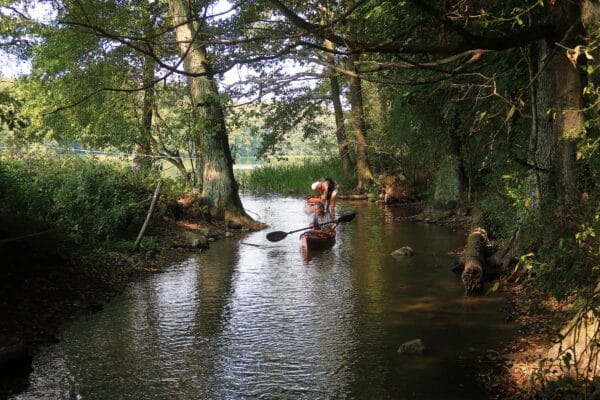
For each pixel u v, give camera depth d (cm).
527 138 1045
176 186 1577
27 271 841
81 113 1692
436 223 1678
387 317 761
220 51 766
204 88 1533
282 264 1116
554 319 568
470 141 1636
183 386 550
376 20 1034
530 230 661
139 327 723
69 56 1584
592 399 415
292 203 2356
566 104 688
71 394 533
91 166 1320
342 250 1267
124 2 1636
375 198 2452
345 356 623
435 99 1458
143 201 1289
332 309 802
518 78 963
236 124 1556
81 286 868
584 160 677
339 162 3100
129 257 1066
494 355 611
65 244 966
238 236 1472
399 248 1245
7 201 934
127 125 1741
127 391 539
